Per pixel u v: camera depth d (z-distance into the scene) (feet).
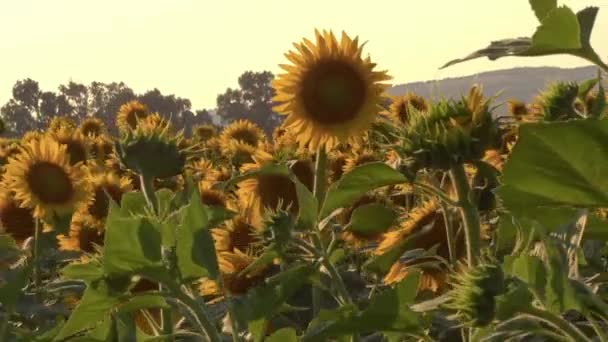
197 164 32.30
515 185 5.90
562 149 5.68
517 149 5.71
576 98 14.08
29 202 20.90
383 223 11.84
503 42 6.51
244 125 44.62
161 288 7.63
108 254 7.16
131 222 7.20
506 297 5.85
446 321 8.78
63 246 19.49
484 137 9.04
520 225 6.83
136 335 7.82
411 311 7.13
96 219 19.79
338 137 14.83
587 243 7.57
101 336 7.77
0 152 39.60
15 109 570.87
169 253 7.35
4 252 18.19
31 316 12.85
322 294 12.71
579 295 5.85
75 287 10.48
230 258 11.19
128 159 13.28
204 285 11.08
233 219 12.44
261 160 16.48
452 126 9.04
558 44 6.30
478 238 8.95
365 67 14.90
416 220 11.59
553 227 6.27
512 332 6.45
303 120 14.92
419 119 9.32
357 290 12.30
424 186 9.11
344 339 8.76
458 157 9.01
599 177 5.72
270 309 7.97
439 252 11.14
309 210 9.91
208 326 7.54
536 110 14.52
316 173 14.23
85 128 54.24
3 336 10.02
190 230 7.37
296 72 15.12
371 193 15.49
